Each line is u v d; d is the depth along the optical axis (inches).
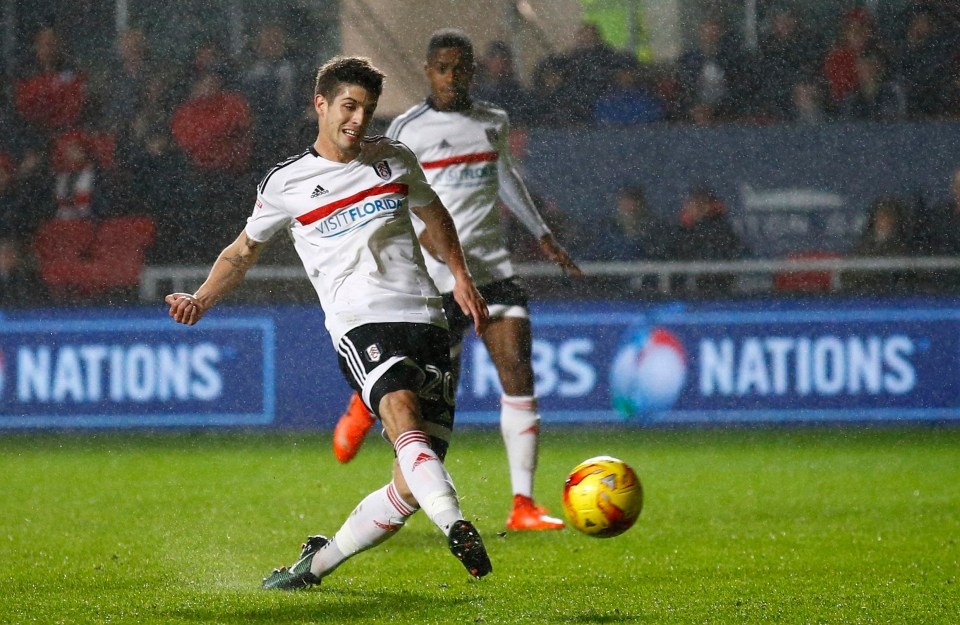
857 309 1273.4
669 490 974.4
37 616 542.6
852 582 622.2
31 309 1285.7
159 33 1332.4
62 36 1333.7
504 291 827.4
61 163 1314.0
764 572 652.1
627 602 568.4
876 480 1019.9
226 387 1267.2
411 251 566.9
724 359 1272.1
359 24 1301.7
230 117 1320.1
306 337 1267.2
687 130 1326.3
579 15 1334.9
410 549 714.8
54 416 1275.8
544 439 1239.5
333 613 541.3
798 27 1344.7
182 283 1301.7
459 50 830.5
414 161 575.2
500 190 867.4
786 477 1035.9
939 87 1332.4
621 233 1323.8
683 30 1343.5
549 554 707.4
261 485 1003.9
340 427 819.4
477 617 532.4
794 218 1326.3
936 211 1323.8
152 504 913.5
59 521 839.7
